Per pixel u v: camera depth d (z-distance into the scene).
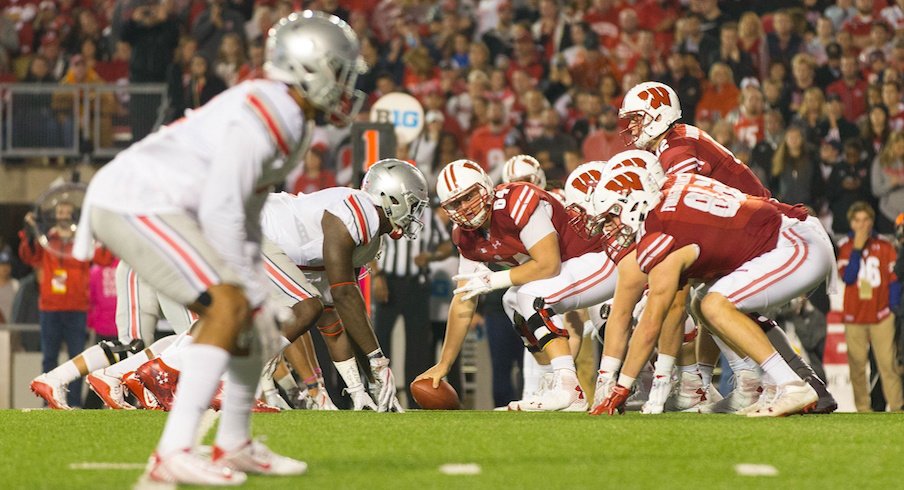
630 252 21.19
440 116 43.69
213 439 16.03
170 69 45.84
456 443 15.21
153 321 25.03
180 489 11.14
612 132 42.53
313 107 12.48
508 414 21.03
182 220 11.88
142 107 45.72
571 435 16.20
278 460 12.31
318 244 22.17
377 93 47.00
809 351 34.75
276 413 20.95
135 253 11.84
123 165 12.02
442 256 35.66
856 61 44.28
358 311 21.91
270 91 11.96
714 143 23.05
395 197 22.11
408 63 47.34
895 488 11.63
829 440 15.70
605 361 21.53
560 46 48.19
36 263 37.88
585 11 48.69
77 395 32.88
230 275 11.77
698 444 15.12
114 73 50.28
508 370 32.56
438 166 42.91
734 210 19.64
